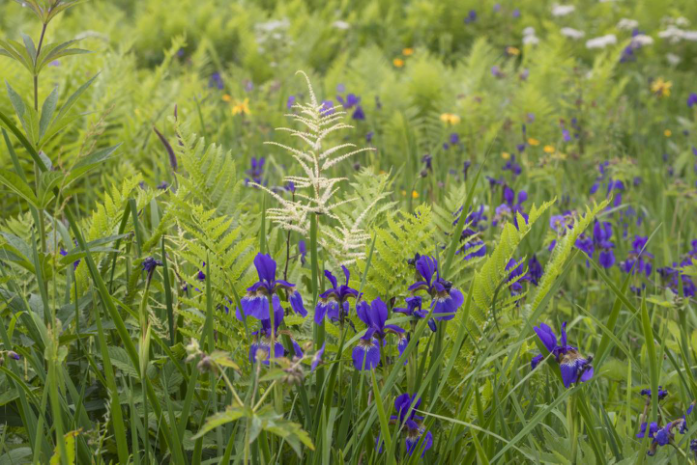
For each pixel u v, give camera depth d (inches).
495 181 174.9
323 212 93.8
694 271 132.8
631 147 305.0
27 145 89.6
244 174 201.0
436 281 90.5
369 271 103.3
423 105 338.3
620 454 93.0
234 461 84.5
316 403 92.7
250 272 101.0
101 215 111.4
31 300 99.0
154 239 110.3
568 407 84.7
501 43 513.7
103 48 260.2
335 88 343.9
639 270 151.5
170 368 97.5
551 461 87.6
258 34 435.2
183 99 242.4
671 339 133.5
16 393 90.4
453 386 102.2
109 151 96.2
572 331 146.0
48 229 115.0
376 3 532.1
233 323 100.6
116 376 100.7
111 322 97.2
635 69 448.8
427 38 528.7
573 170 261.9
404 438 87.4
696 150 241.8
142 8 535.2
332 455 88.3
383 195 116.3
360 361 84.2
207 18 500.4
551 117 299.0
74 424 83.6
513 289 116.0
